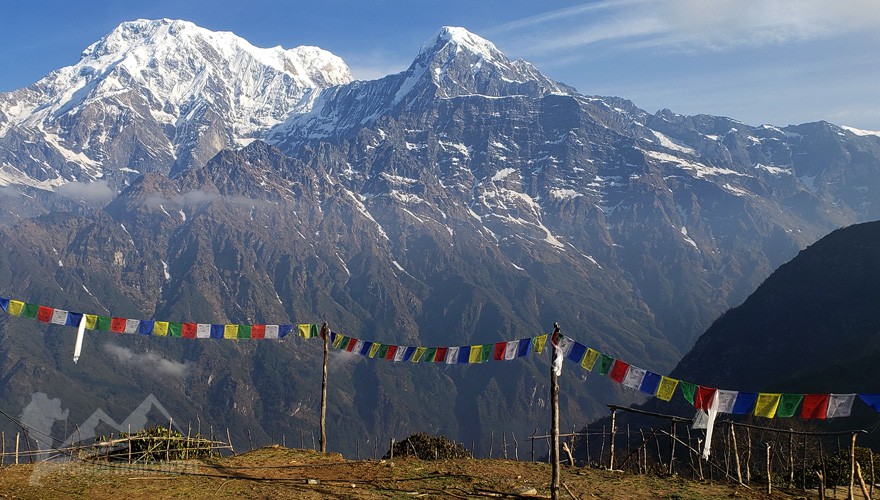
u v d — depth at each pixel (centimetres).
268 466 2892
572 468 2919
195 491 2511
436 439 3559
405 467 2886
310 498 2430
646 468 3045
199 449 3219
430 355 3212
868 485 2792
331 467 2888
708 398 2442
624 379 2542
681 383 2492
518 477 2736
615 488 2603
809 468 2908
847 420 7250
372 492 2508
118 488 2534
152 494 2469
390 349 3334
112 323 3450
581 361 2611
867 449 2981
